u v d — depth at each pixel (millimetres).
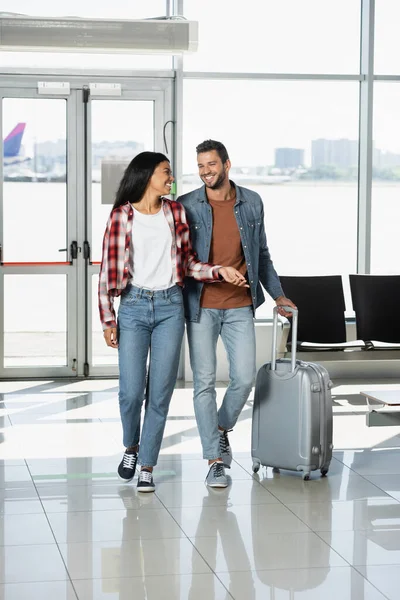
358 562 3957
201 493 5016
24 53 8625
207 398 5152
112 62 8727
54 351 8836
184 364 8797
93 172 8789
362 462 5723
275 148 8930
